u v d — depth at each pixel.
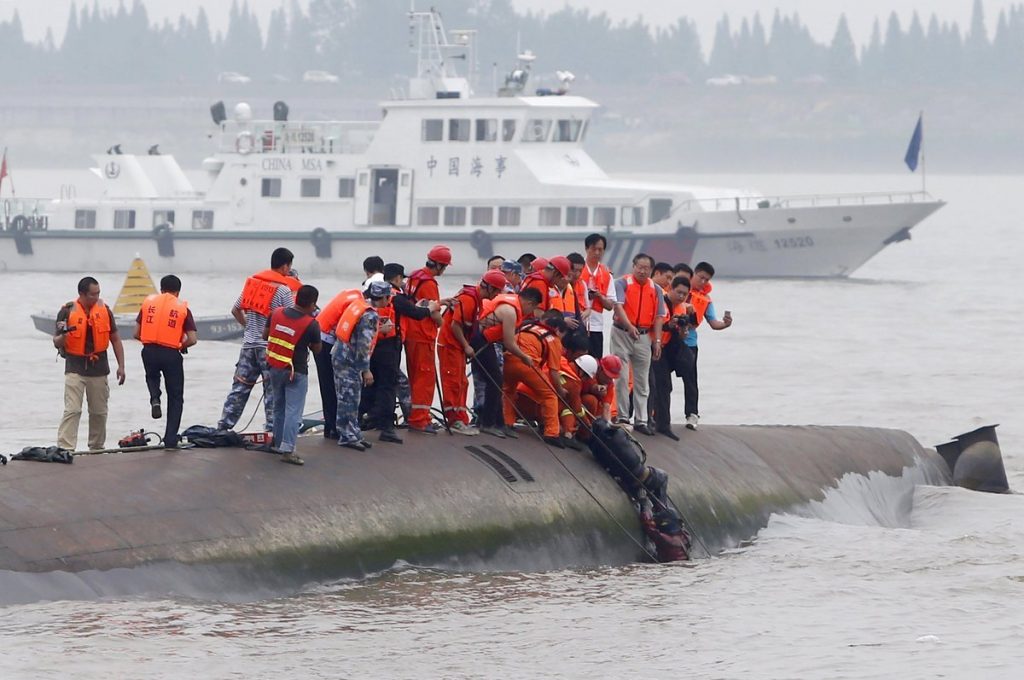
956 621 61.25
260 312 66.69
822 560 72.00
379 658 54.31
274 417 64.19
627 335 77.44
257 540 59.28
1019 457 106.50
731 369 151.38
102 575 55.59
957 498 89.19
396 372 68.81
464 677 53.16
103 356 72.00
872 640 58.53
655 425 79.81
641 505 72.31
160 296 65.31
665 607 62.59
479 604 60.94
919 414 125.81
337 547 61.09
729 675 54.25
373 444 67.94
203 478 61.22
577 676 53.75
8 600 53.81
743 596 64.75
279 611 57.62
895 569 70.25
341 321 65.88
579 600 62.78
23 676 50.22
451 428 71.06
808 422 121.75
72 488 58.62
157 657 52.44
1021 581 67.88
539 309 71.94
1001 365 153.88
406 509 63.94
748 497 78.25
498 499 67.00
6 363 148.50
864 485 86.81
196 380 135.75
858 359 158.62
